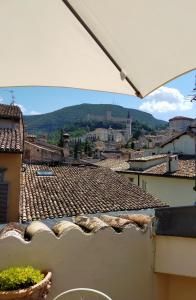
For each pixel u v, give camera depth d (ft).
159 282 9.77
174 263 9.39
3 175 38.45
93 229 8.91
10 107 56.13
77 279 8.48
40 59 5.88
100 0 4.79
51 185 46.93
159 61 5.49
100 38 5.36
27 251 7.95
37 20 5.30
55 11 5.18
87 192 46.21
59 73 6.17
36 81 6.27
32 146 79.36
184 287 9.68
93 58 5.82
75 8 5.02
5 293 6.80
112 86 6.28
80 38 5.55
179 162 66.54
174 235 9.34
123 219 9.76
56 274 8.21
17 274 7.15
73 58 5.90
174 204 60.59
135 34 5.18
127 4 4.78
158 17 4.90
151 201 46.70
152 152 89.56
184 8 4.71
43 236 8.13
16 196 38.42
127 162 75.66
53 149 85.10
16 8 5.09
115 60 5.63
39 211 37.96
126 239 9.22
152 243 9.64
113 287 8.97
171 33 5.09
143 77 5.79
